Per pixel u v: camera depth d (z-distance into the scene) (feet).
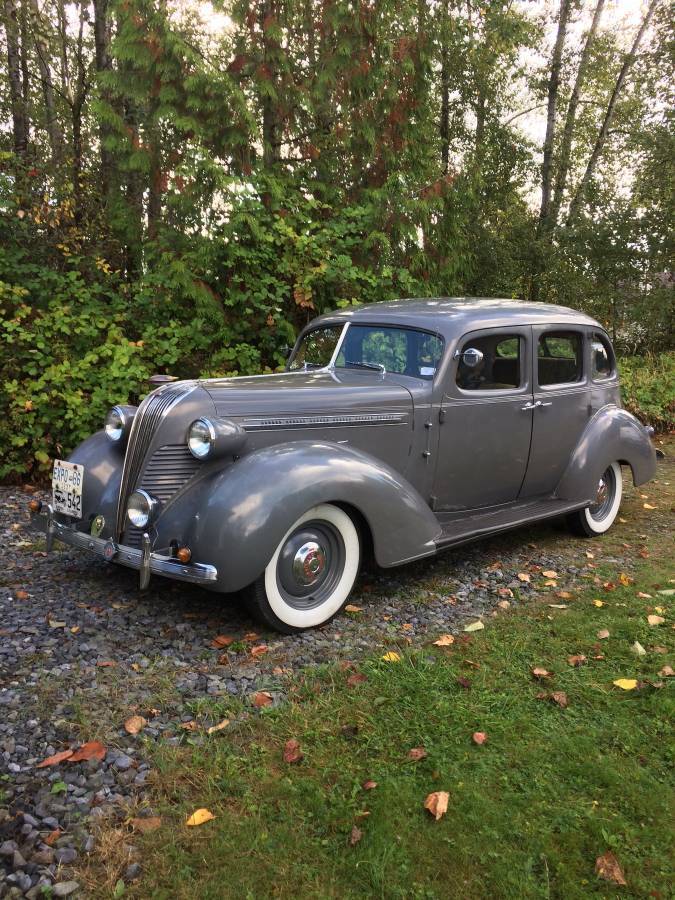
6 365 19.75
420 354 14.11
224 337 22.81
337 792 7.50
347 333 15.34
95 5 36.35
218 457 11.15
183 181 23.08
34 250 24.67
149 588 12.80
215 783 7.56
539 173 58.59
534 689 9.75
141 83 25.22
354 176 28.96
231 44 29.07
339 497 11.24
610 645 11.09
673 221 41.24
